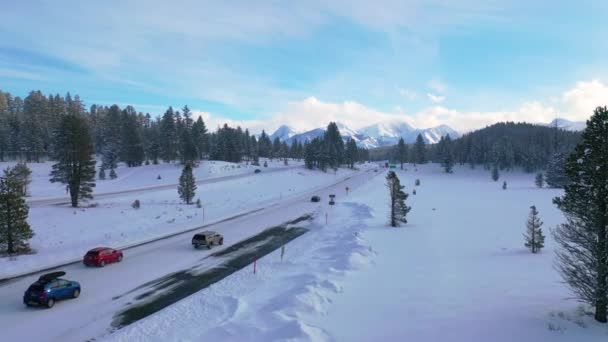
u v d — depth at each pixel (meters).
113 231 36.19
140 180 90.06
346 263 25.12
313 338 13.30
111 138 113.44
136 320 17.16
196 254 29.84
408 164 197.12
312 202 64.31
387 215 50.75
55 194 66.94
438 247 30.97
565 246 14.93
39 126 119.50
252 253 30.36
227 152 132.38
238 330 14.68
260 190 76.62
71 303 19.25
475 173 151.75
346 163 166.88
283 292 20.00
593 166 13.70
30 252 27.97
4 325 16.47
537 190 89.94
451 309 16.30
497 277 21.59
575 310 15.49
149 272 24.88
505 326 14.01
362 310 16.67
